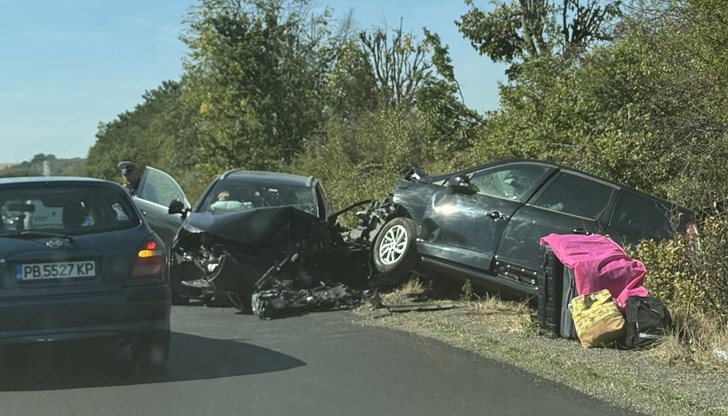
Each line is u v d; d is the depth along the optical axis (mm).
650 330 7465
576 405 5719
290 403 5676
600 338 7488
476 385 6223
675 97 11578
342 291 10062
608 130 12062
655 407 5695
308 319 9258
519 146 14242
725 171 10008
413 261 10117
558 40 16312
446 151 19781
